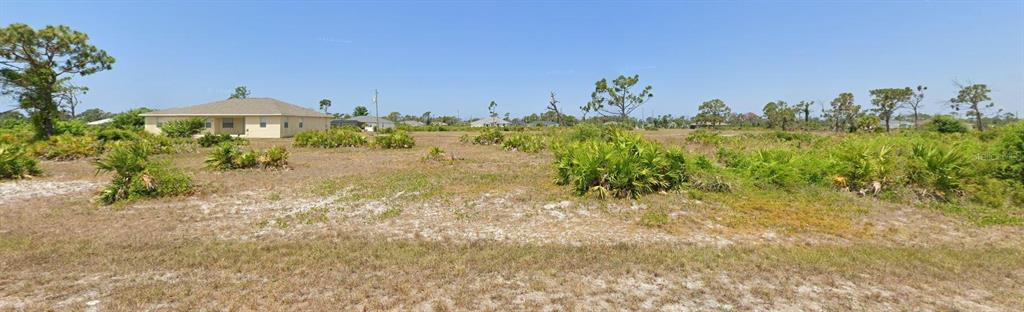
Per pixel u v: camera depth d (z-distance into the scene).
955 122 33.16
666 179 8.11
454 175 10.48
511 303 3.46
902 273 4.18
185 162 13.80
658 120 82.12
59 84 24.53
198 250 4.83
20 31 23.09
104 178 10.21
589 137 18.00
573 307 3.39
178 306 3.40
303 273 4.12
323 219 6.39
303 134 21.92
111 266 4.33
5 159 9.99
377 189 8.66
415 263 4.39
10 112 24.20
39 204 7.29
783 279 3.99
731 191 7.92
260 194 8.32
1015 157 7.85
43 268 4.28
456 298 3.53
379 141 20.23
